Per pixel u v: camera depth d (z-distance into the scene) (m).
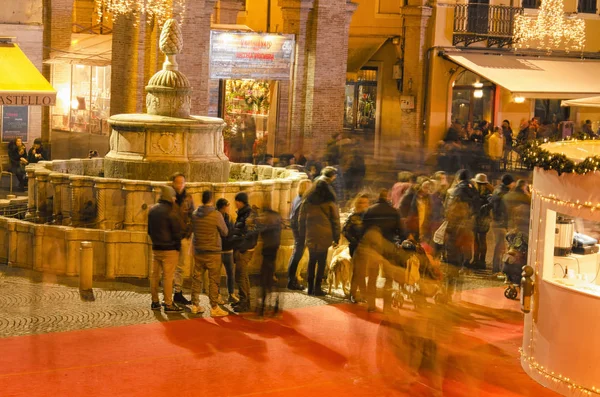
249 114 27.22
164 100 16.53
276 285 12.27
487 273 15.70
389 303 10.08
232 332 11.60
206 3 24.06
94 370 10.02
